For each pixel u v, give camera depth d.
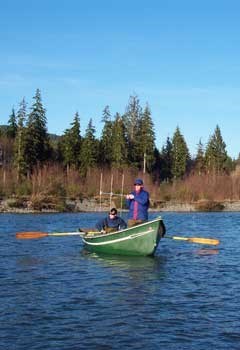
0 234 24.20
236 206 61.03
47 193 50.72
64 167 72.50
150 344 8.19
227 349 7.99
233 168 95.25
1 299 10.95
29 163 63.84
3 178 53.72
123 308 10.27
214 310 10.22
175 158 83.69
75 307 10.31
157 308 10.30
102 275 13.75
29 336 8.51
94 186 57.12
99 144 77.06
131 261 16.14
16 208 46.75
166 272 14.30
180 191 61.44
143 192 16.95
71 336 8.53
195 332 8.80
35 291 11.73
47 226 29.66
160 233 16.64
